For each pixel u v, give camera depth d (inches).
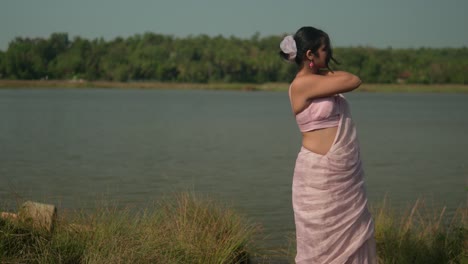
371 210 315.0
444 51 5885.8
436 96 4303.6
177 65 5457.7
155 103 2445.9
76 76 5319.9
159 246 202.4
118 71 5359.3
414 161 709.9
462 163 691.4
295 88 154.9
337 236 151.9
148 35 5940.0
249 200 431.8
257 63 5285.4
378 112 2014.0
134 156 717.3
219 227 241.4
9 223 195.8
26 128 1125.1
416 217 339.0
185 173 575.8
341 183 151.6
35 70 5177.2
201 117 1585.9
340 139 151.9
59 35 5477.4
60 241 197.3
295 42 157.1
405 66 5231.3
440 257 216.7
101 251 190.7
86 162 652.7
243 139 973.2
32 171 576.4
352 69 5024.6
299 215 156.0
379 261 220.1
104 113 1676.9
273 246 277.6
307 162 153.5
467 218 255.8
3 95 3174.2
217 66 5378.9
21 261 181.9
